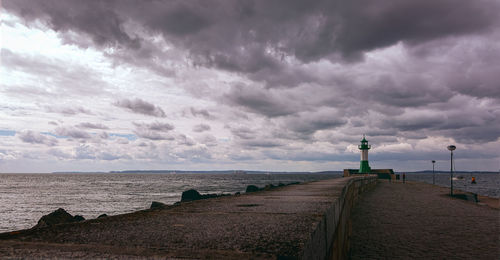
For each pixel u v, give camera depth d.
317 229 2.24
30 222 23.98
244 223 2.52
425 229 8.34
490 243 6.70
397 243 6.77
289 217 2.75
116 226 2.38
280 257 1.53
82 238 1.95
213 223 2.53
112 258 1.53
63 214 10.73
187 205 3.87
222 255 1.58
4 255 1.55
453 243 6.71
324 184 9.80
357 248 6.39
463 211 12.17
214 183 97.50
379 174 74.06
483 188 57.56
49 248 1.70
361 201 16.61
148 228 2.31
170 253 1.62
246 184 89.19
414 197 19.53
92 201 39.06
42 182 109.81
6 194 51.62
